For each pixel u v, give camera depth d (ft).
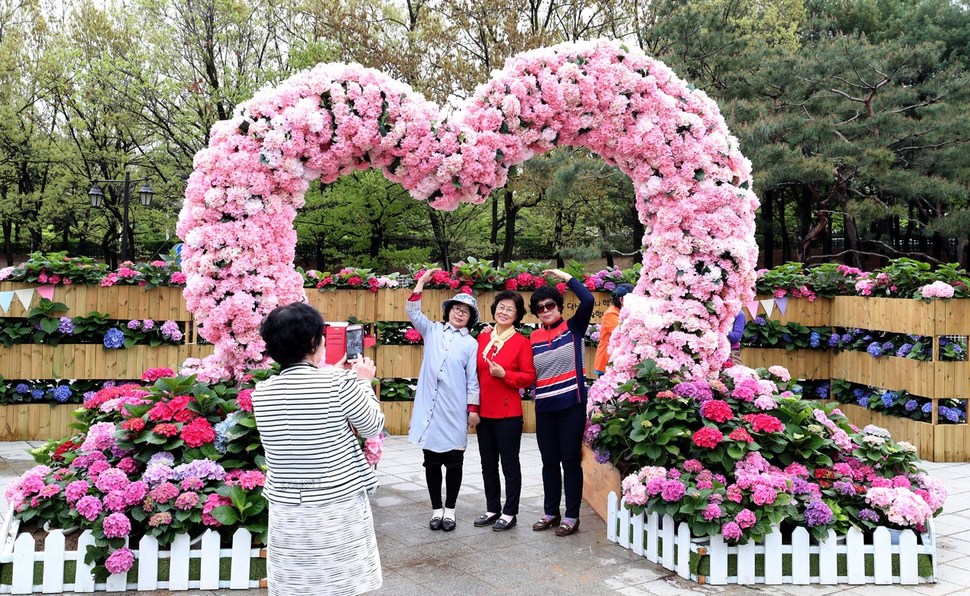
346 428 9.43
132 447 14.01
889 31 79.30
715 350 17.15
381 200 66.85
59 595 12.59
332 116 16.22
